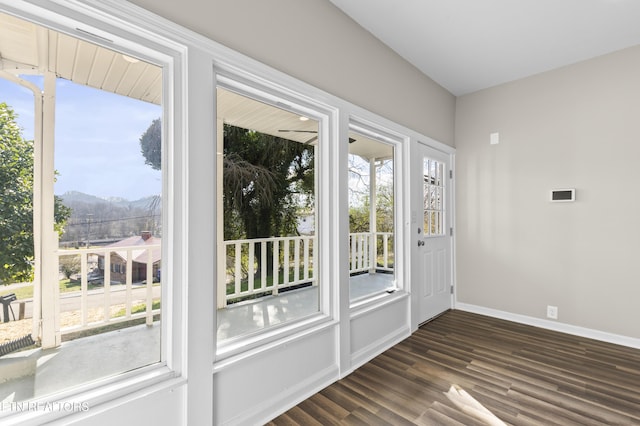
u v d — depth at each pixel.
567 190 3.03
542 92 3.21
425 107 3.25
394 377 2.19
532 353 2.58
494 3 2.18
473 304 3.69
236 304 1.78
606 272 2.84
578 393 1.99
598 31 2.50
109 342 1.33
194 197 1.44
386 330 2.72
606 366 2.35
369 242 2.73
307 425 1.69
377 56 2.60
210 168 1.50
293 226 2.08
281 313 2.01
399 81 2.87
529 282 3.28
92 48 1.28
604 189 2.85
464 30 2.50
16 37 1.13
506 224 3.43
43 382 1.19
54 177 1.21
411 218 3.02
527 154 3.30
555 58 2.94
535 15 2.31
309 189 2.17
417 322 3.10
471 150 3.70
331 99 2.14
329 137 2.21
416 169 3.12
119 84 1.35
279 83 1.80
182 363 1.42
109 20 1.23
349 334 2.28
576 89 3.01
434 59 2.96
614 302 2.80
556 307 3.11
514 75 3.29
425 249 3.35
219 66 1.58
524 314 3.31
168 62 1.44
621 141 2.77
